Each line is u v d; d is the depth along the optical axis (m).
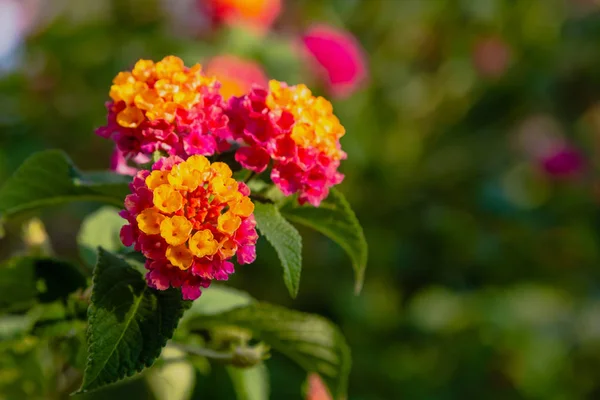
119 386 0.58
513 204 1.03
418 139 1.07
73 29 0.88
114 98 0.36
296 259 0.35
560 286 1.03
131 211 0.33
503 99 1.10
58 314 0.39
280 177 0.35
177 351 0.41
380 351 0.90
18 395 0.43
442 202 1.03
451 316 0.96
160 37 0.88
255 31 0.82
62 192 0.39
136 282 0.34
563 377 0.96
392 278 0.96
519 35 1.12
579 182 1.08
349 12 1.05
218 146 0.36
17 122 0.83
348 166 0.96
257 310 0.39
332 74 0.84
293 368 0.76
